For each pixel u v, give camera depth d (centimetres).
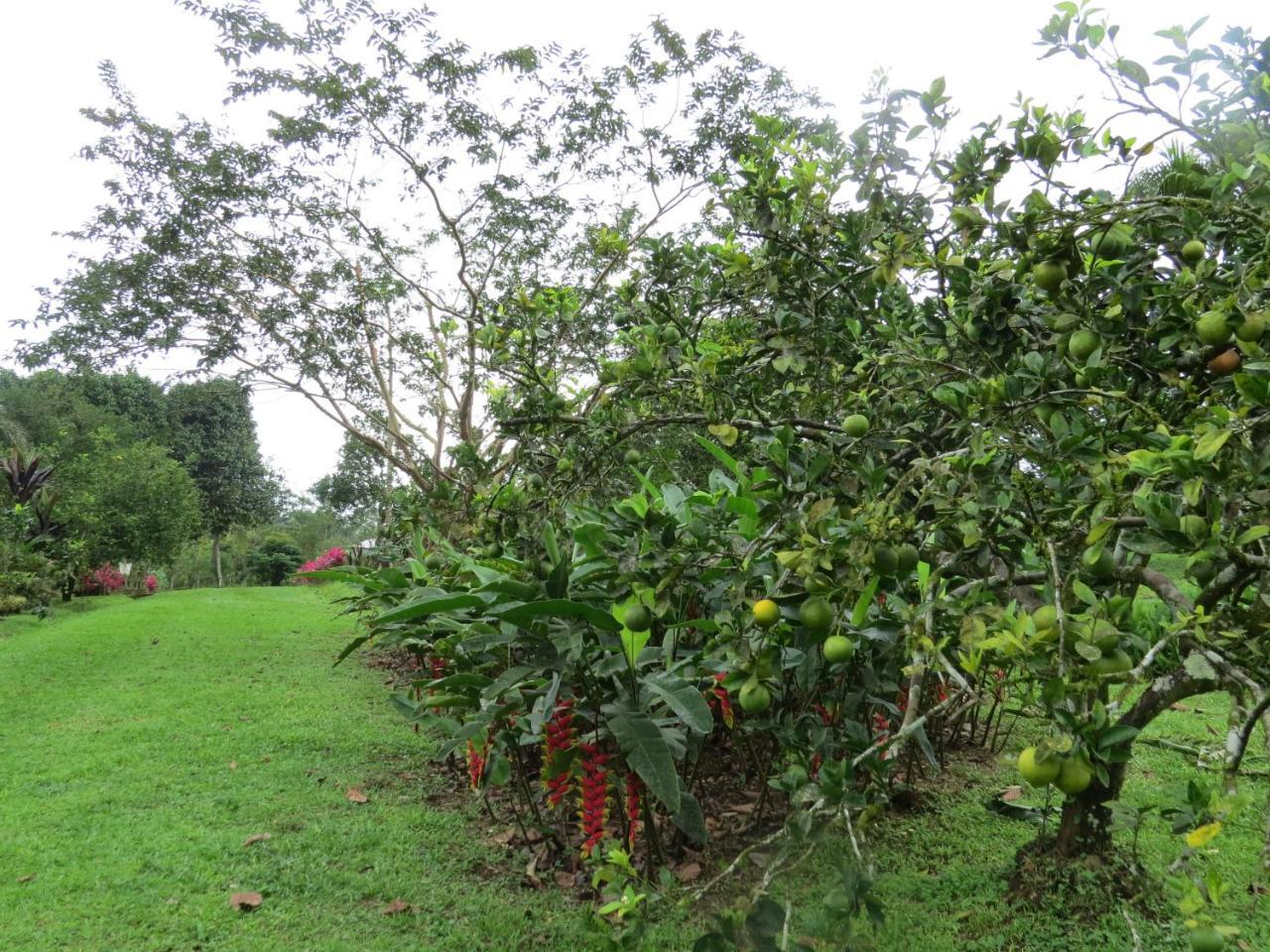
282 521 3966
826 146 341
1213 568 166
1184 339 203
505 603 251
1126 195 219
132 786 406
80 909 286
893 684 265
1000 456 198
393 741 482
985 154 251
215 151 1016
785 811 340
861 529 166
